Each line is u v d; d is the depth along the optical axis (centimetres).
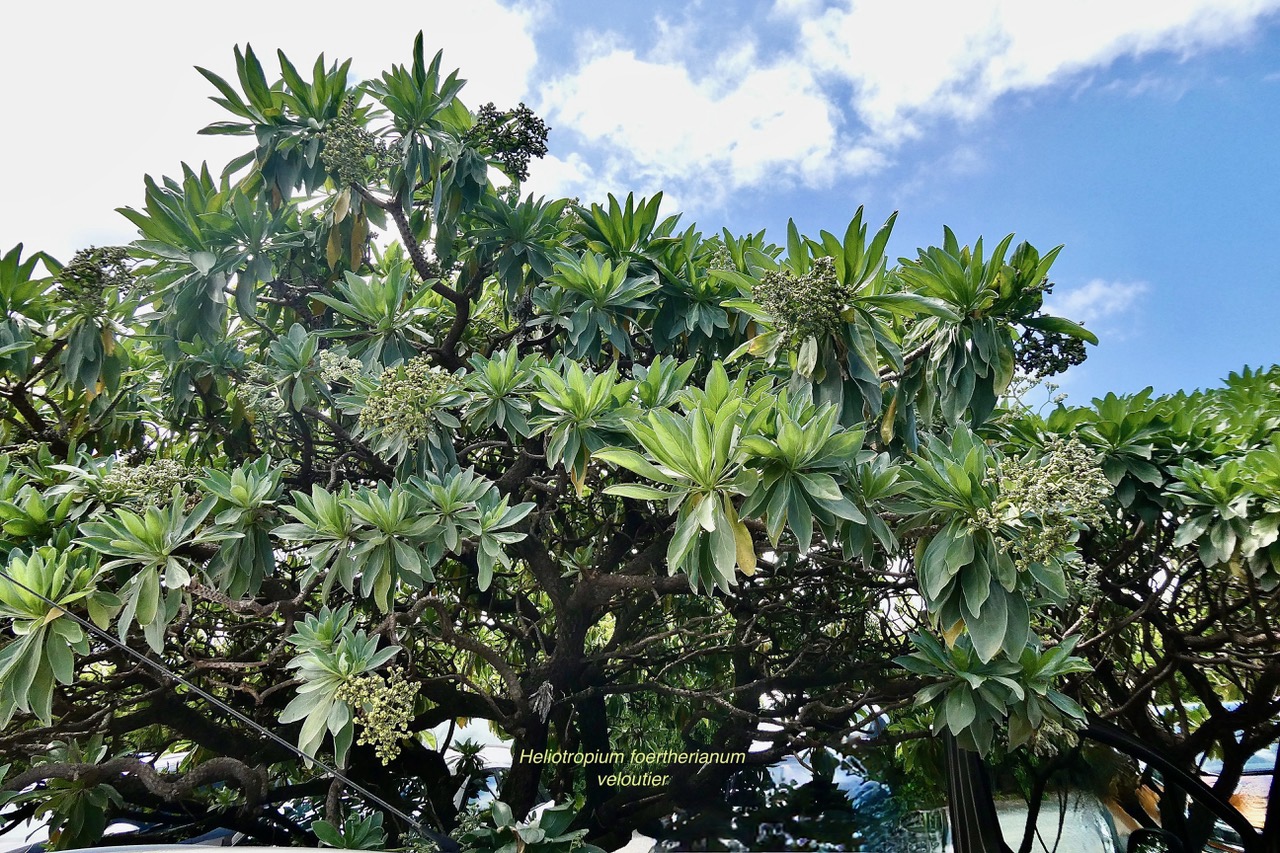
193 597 415
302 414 447
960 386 354
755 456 296
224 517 360
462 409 433
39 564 322
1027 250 347
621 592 507
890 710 482
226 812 471
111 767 401
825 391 341
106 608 339
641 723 552
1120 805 395
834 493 283
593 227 509
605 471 484
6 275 415
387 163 472
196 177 452
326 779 468
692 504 303
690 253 506
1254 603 467
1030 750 398
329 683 323
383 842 355
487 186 496
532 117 493
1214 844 400
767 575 518
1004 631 283
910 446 375
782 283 327
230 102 459
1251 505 432
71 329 425
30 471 413
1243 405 536
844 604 564
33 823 428
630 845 469
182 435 529
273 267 478
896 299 330
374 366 422
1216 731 532
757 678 535
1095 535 517
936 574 293
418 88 472
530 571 541
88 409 466
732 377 501
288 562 490
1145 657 646
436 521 362
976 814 391
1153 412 468
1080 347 406
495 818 347
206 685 443
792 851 446
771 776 474
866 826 445
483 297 586
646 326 512
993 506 283
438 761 505
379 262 576
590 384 375
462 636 412
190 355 459
